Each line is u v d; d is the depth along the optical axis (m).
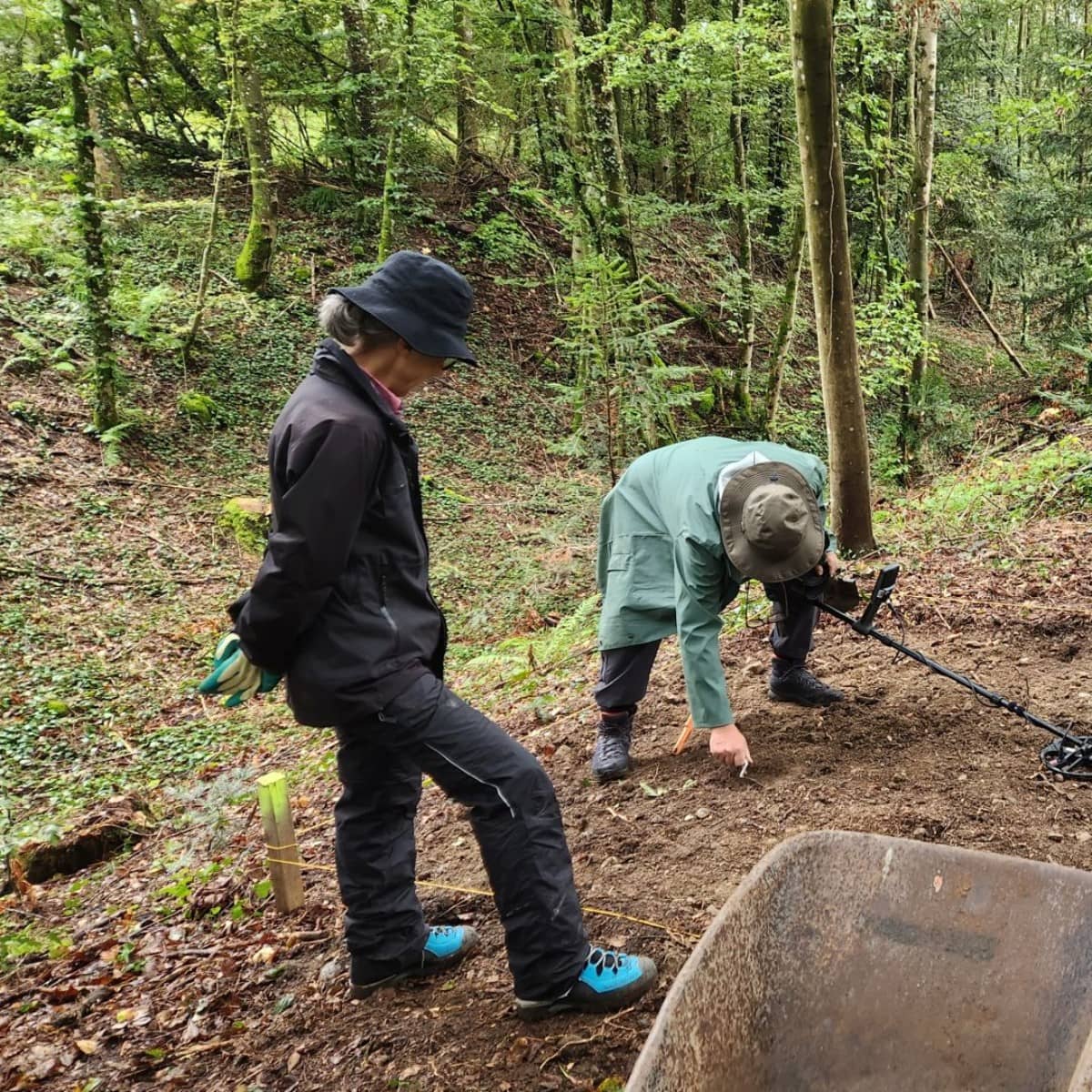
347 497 2.03
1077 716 3.52
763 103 12.06
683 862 3.00
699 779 3.46
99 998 3.15
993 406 13.73
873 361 10.66
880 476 10.30
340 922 3.21
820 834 1.47
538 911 2.28
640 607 3.29
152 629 8.16
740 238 13.80
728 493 2.88
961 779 3.21
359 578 2.18
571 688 5.03
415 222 16.27
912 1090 1.31
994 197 15.90
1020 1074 1.27
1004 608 4.61
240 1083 2.48
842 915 1.42
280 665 2.20
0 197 11.95
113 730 6.79
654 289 12.91
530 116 17.14
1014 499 6.63
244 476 11.05
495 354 14.67
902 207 13.80
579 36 10.19
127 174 15.48
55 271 11.89
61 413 10.84
